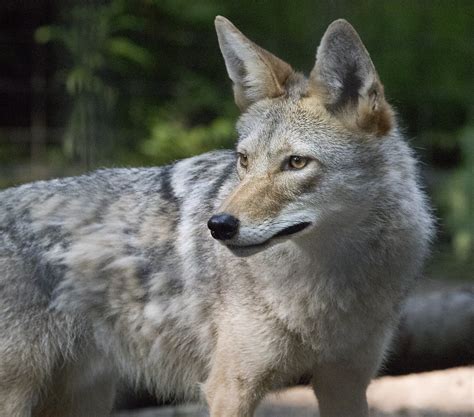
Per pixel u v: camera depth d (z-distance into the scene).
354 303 9.23
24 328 10.08
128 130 21.95
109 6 22.00
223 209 8.57
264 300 9.18
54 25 21.77
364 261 9.14
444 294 13.37
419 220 9.36
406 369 13.25
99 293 10.19
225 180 9.70
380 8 23.89
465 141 21.64
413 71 23.44
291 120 8.94
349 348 9.46
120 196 10.31
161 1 23.28
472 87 23.28
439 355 13.12
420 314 12.98
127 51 21.94
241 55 9.47
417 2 23.95
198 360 10.07
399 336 12.91
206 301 9.69
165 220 10.04
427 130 23.03
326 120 8.92
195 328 9.88
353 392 9.90
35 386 10.23
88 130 19.14
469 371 15.31
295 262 9.08
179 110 22.73
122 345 10.40
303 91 9.20
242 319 9.30
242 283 9.29
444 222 20.86
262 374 9.33
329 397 9.98
